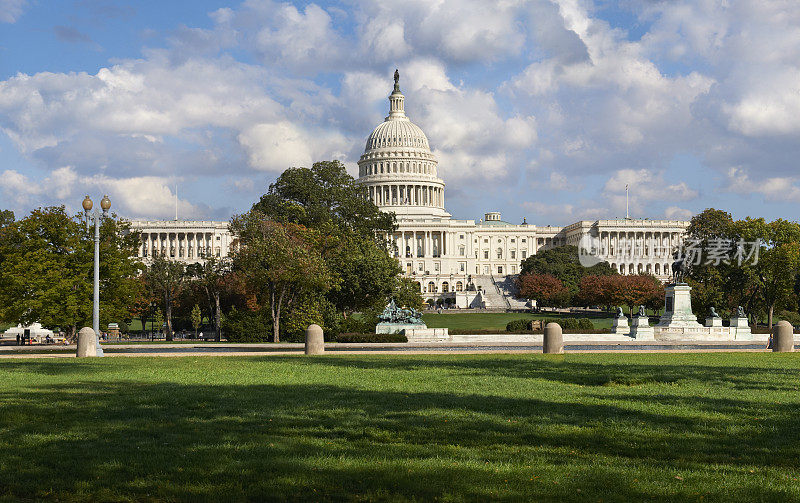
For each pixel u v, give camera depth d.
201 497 13.91
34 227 68.19
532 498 13.84
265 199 108.25
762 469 15.80
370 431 19.16
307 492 14.15
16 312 66.38
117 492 14.27
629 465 16.05
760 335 74.81
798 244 97.56
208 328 124.44
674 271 75.12
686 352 47.31
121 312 71.00
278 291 81.88
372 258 88.38
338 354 47.16
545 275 178.00
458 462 16.11
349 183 114.81
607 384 28.83
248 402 23.61
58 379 30.61
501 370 33.75
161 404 23.31
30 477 15.08
